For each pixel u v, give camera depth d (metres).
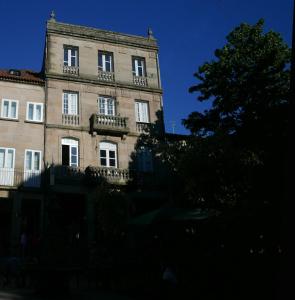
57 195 25.48
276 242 12.72
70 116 27.30
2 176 24.39
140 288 14.76
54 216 15.58
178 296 13.05
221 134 16.98
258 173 15.94
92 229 25.09
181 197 22.56
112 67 30.27
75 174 25.97
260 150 17.23
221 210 15.23
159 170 28.36
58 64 28.34
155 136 29.25
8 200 24.45
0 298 12.33
